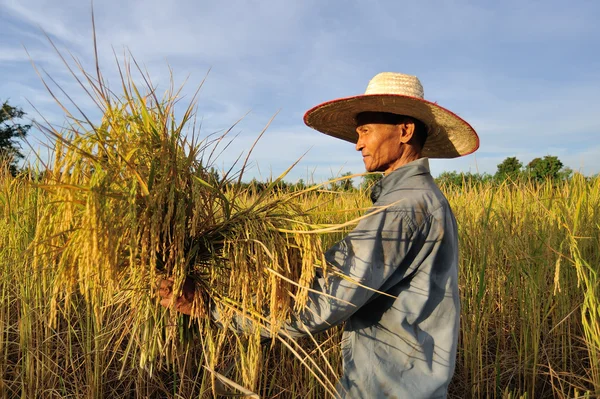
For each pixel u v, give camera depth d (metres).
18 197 2.60
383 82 1.81
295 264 1.43
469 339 3.01
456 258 1.60
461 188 4.55
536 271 3.07
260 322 1.39
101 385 2.54
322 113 2.02
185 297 1.44
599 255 3.19
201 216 1.43
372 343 1.49
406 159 1.77
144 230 1.23
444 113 1.73
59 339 2.55
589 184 3.95
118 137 1.29
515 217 3.30
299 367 2.74
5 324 2.72
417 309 1.45
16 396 2.66
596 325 2.63
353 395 1.47
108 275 1.18
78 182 1.24
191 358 2.65
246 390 1.34
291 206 1.53
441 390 1.45
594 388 2.64
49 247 1.31
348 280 1.33
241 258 1.33
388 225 1.40
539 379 3.04
